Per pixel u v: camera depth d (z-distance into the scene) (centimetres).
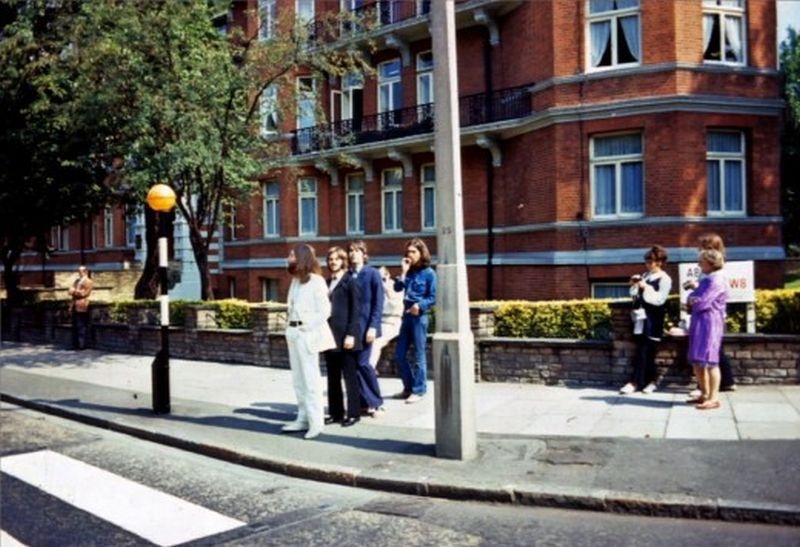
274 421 926
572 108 1817
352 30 2153
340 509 616
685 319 990
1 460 799
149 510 620
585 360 1062
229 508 623
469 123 2141
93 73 1538
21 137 1781
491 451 726
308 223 2719
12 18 1853
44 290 2459
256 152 1791
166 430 887
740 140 1805
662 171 1731
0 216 1950
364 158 2495
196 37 1612
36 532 568
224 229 2969
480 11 2070
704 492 580
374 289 912
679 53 1739
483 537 539
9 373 1437
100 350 1817
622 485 606
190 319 1570
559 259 1836
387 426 870
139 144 1488
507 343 1116
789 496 565
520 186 2016
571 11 1847
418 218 2373
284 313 1434
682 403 905
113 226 3691
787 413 828
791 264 3738
